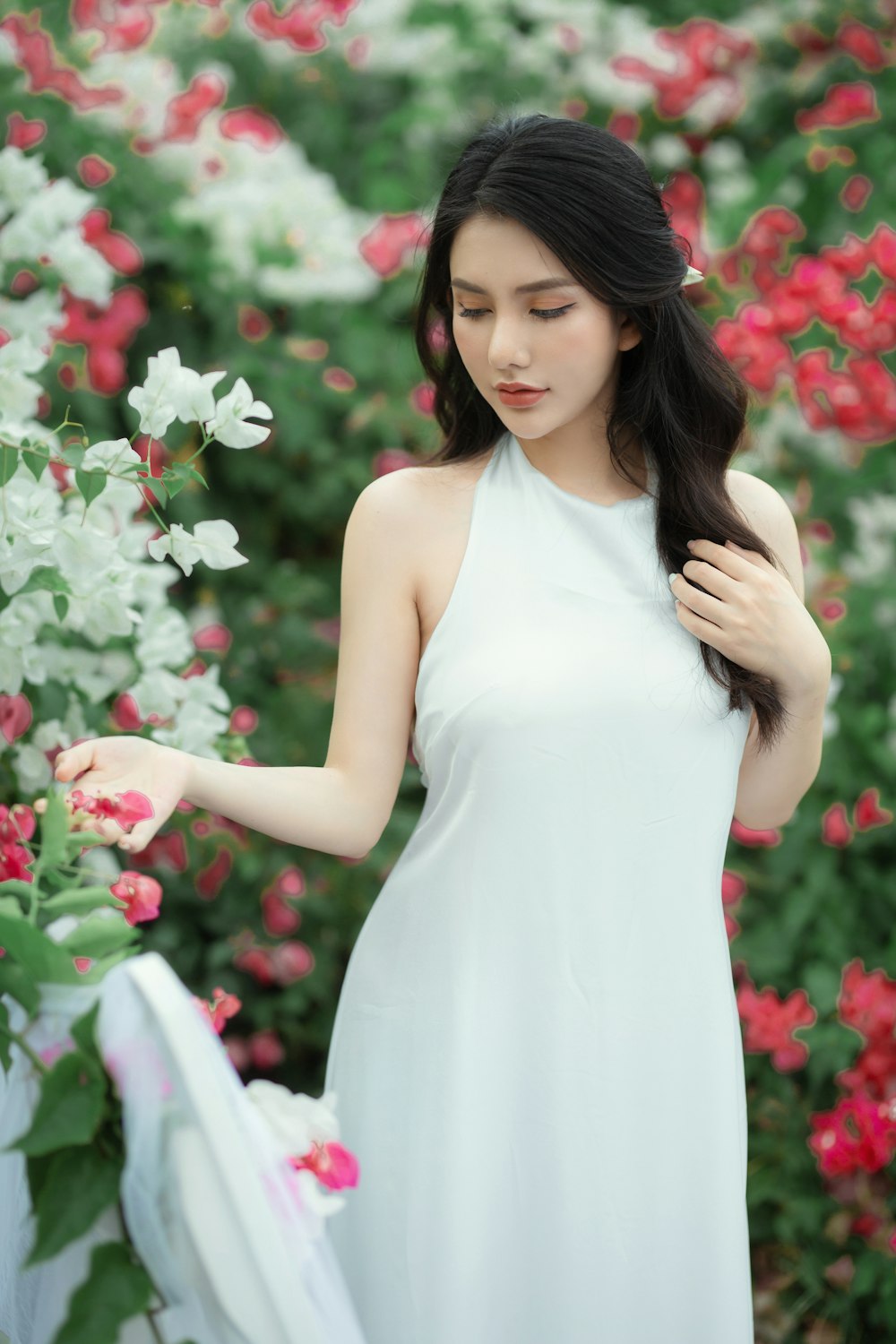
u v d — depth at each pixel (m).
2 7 2.82
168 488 1.77
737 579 1.63
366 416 2.94
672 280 1.58
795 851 2.82
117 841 1.38
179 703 2.21
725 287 3.15
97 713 2.27
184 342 2.98
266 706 2.87
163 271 2.96
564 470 1.72
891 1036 2.55
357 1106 1.68
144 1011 1.14
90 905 1.34
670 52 3.53
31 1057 1.24
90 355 2.71
